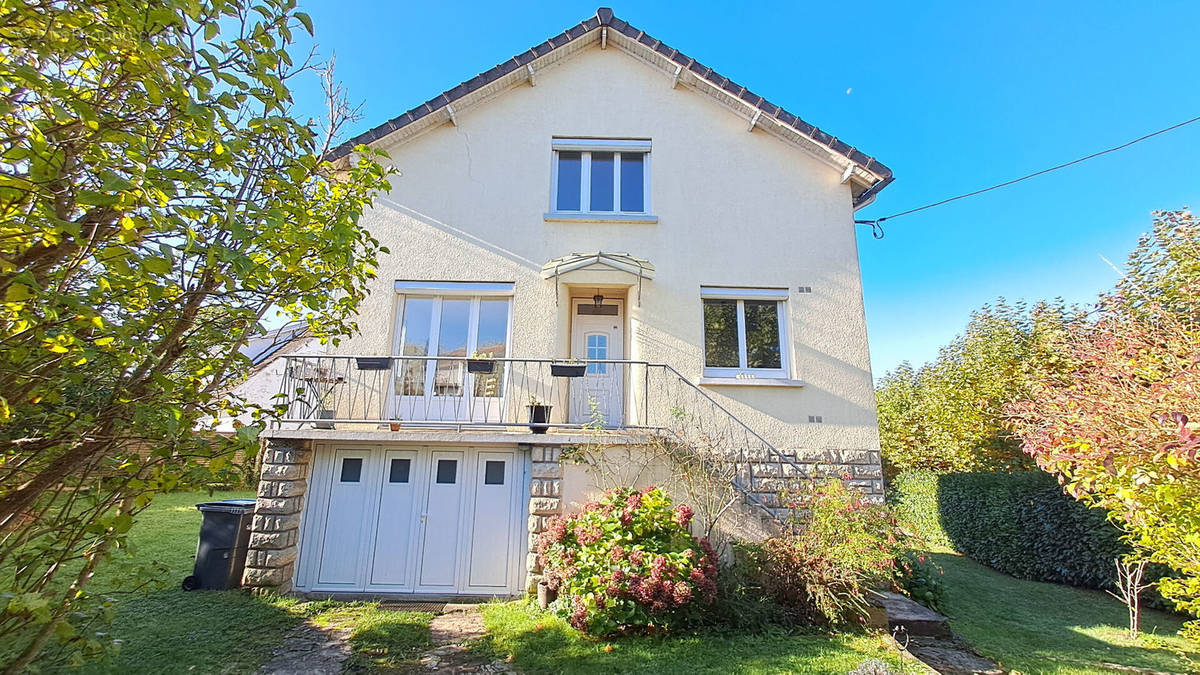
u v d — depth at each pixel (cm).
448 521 725
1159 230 888
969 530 1062
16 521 236
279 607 626
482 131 944
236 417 317
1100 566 778
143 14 200
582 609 549
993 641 579
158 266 199
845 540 588
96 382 243
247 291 278
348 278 336
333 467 739
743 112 956
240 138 239
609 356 931
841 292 884
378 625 579
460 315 884
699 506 713
